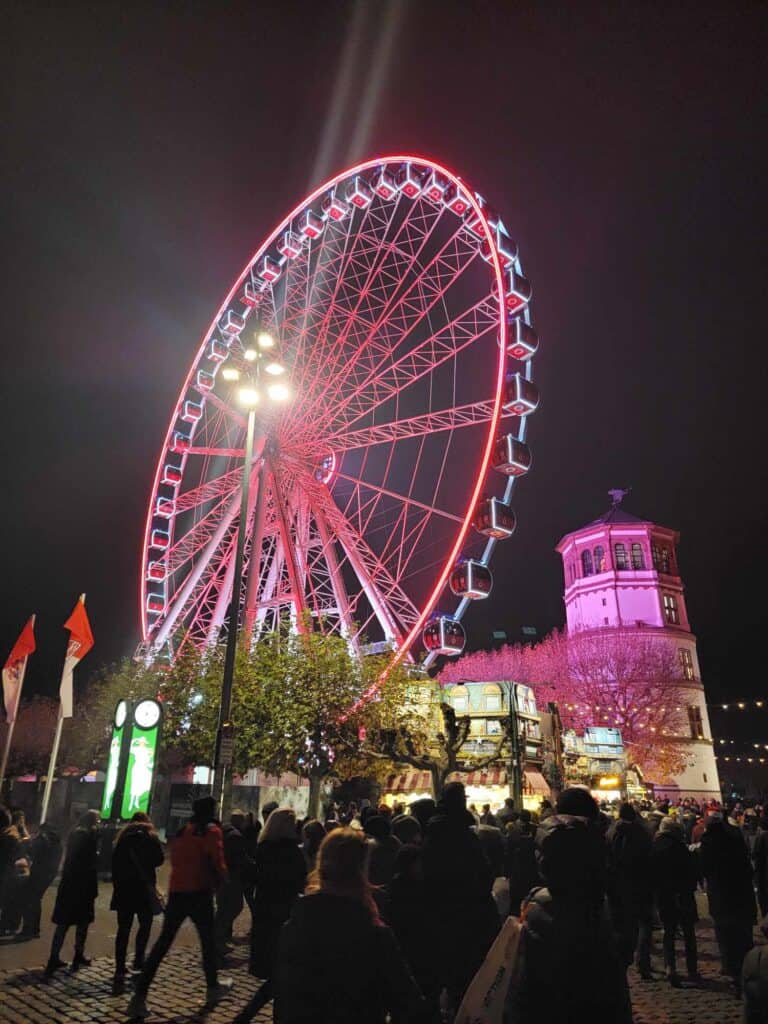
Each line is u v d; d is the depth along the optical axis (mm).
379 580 40375
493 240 39344
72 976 12188
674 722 84625
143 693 43312
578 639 90938
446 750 32719
